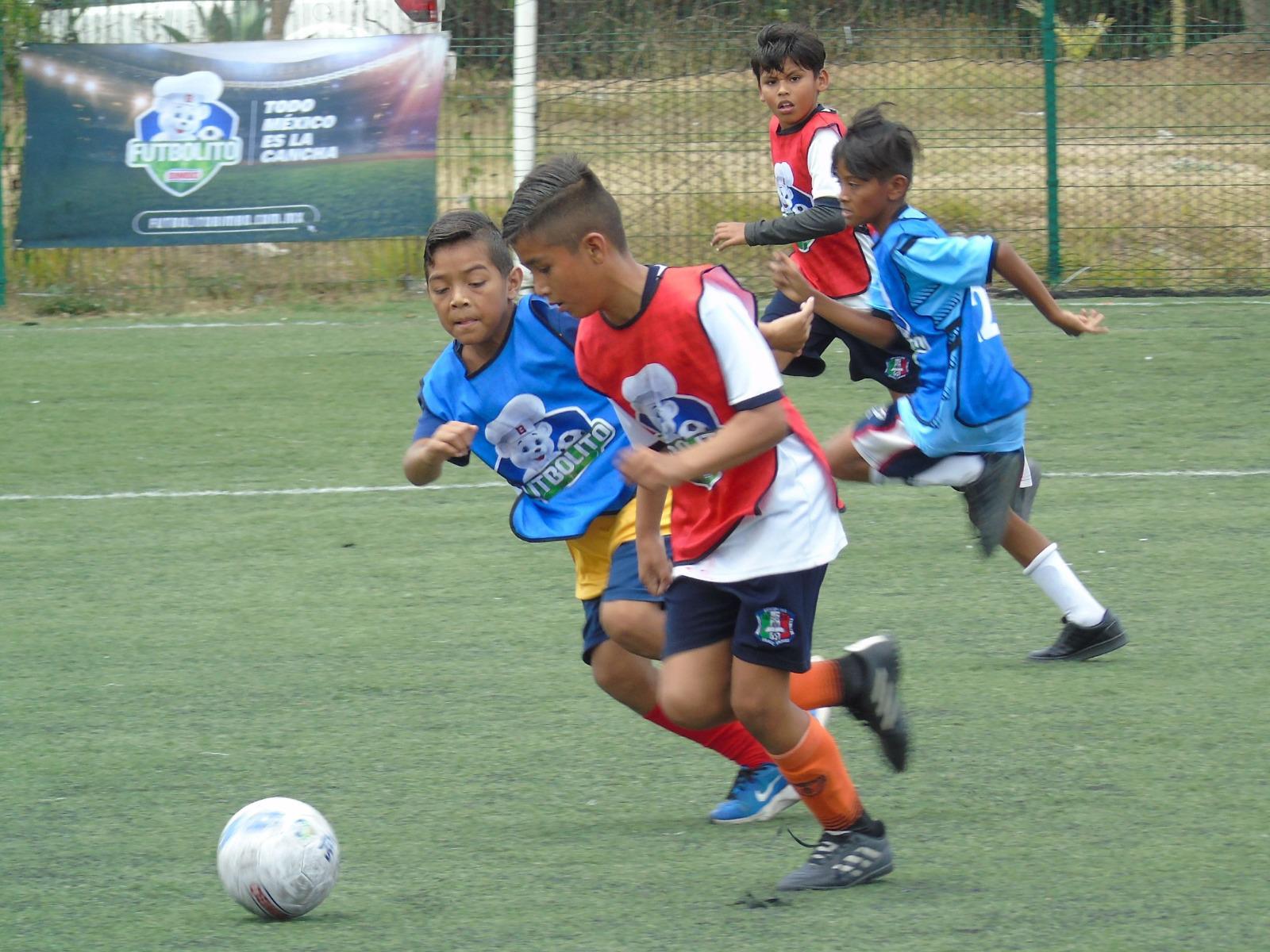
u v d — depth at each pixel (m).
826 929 11.19
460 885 12.18
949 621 19.45
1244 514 24.11
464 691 17.12
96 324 42.66
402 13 47.19
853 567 21.89
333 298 45.91
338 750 15.41
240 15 44.38
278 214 43.84
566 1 47.81
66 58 43.03
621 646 13.50
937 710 16.22
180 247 44.97
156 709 16.66
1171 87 49.47
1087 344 37.72
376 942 11.16
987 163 49.47
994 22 47.50
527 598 20.67
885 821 13.34
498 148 46.31
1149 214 48.03
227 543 23.45
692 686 12.09
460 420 14.01
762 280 46.25
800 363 23.67
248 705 16.75
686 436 11.90
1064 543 22.78
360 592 21.00
